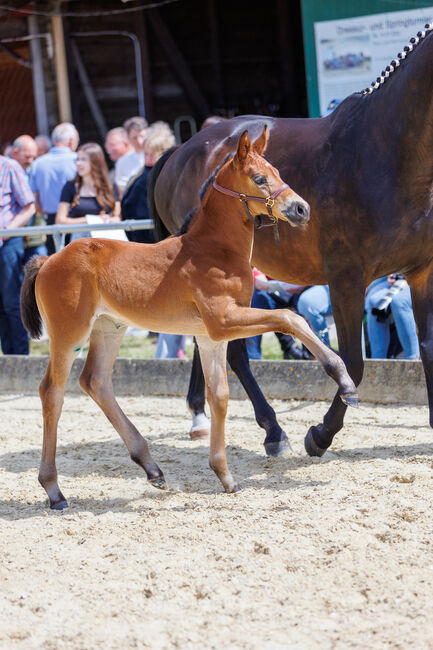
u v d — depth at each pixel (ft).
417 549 14.67
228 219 17.53
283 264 21.74
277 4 60.49
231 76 62.54
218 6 61.31
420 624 12.16
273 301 31.27
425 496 17.31
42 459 18.86
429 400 20.76
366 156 19.51
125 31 61.46
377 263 19.85
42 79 61.26
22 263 36.04
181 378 29.94
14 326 36.09
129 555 15.34
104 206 36.63
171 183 24.67
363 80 39.86
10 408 29.86
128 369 30.71
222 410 18.52
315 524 16.02
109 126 62.64
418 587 13.21
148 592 13.75
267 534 15.79
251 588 13.62
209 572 14.33
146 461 19.33
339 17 39.60
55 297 18.17
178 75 61.41
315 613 12.73
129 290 17.85
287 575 14.03
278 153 21.40
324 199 20.06
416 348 28.14
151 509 18.02
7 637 12.62
